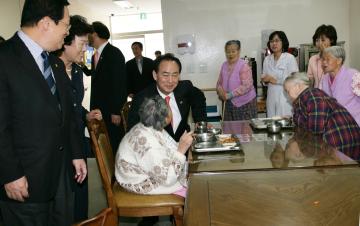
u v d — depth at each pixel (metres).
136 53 5.33
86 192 2.28
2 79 1.37
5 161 1.38
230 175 1.46
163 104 1.87
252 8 5.12
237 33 5.19
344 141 2.05
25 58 1.44
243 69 3.48
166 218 2.79
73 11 6.78
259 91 5.07
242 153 1.80
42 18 1.44
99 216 0.93
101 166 1.87
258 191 1.27
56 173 1.58
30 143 1.47
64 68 1.74
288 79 2.22
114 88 3.26
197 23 5.20
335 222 1.01
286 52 3.57
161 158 1.82
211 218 1.07
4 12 4.71
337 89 2.56
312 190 1.25
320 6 5.04
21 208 1.53
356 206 1.11
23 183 1.43
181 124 2.40
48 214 1.64
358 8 4.70
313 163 1.57
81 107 2.29
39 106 1.46
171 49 5.29
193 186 1.35
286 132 2.25
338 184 1.30
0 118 1.36
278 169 1.51
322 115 2.06
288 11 5.09
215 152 1.84
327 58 2.55
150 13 9.08
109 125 3.33
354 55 4.91
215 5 5.16
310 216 1.06
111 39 9.47
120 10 8.38
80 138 1.87
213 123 2.76
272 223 1.02
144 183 1.91
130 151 1.89
